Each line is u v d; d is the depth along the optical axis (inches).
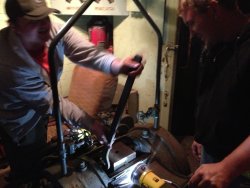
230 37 33.9
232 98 33.3
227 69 33.9
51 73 38.1
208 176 28.6
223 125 35.7
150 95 100.3
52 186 46.7
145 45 95.8
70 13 98.6
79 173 46.1
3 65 46.8
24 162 64.9
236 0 32.0
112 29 110.3
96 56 56.7
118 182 49.1
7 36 47.8
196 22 34.3
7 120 57.5
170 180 50.8
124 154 51.6
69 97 91.4
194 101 102.5
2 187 73.0
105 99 80.7
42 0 46.4
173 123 106.3
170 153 57.6
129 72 47.2
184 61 96.3
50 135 80.4
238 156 27.6
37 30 45.9
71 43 58.6
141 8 47.7
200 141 41.9
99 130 50.5
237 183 37.6
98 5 97.0
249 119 33.5
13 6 44.4
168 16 83.7
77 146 53.4
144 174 47.3
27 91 49.8
